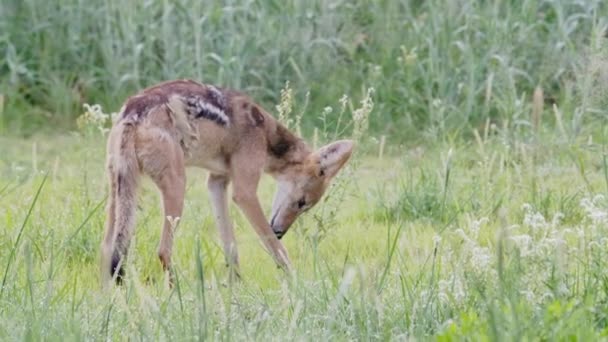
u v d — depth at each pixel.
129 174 11.18
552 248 9.34
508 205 13.28
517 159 15.50
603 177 14.53
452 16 18.61
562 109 16.84
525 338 7.91
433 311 8.94
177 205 11.36
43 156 16.84
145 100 11.43
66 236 11.62
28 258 9.26
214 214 12.35
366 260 11.60
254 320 8.77
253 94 18.47
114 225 11.10
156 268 11.32
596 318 8.60
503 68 17.69
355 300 8.91
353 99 18.36
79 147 17.25
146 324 8.46
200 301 8.58
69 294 10.04
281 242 12.79
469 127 17.45
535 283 8.94
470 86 17.69
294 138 12.79
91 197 13.09
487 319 8.11
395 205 13.83
